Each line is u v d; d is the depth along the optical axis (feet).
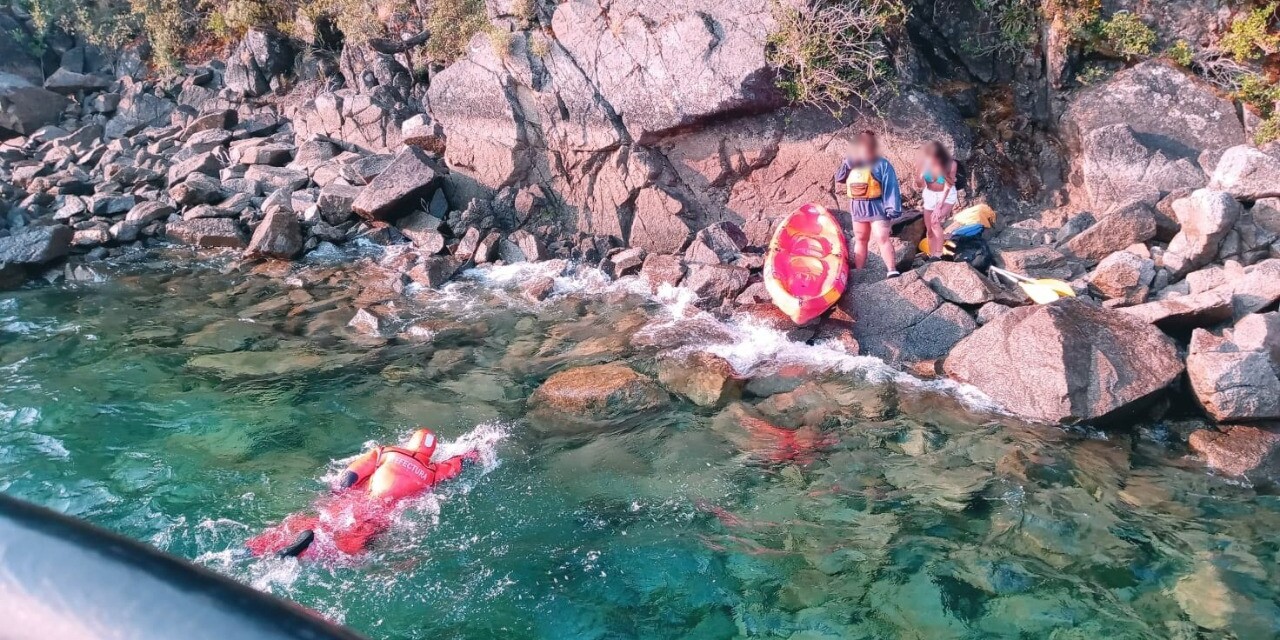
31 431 22.77
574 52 37.17
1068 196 33.73
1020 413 23.85
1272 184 28.50
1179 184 31.30
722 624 16.52
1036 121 35.22
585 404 24.21
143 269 35.96
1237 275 26.43
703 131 35.76
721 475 21.35
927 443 22.62
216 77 52.65
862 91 34.37
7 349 27.99
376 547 18.33
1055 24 34.40
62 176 44.06
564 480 21.08
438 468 20.66
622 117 36.24
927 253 30.66
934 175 29.09
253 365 27.04
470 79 39.14
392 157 41.27
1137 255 27.68
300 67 49.83
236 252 37.86
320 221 38.58
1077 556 18.17
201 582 2.84
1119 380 23.06
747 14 34.50
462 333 29.58
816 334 28.40
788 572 17.90
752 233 34.24
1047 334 24.06
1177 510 19.63
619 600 17.10
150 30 54.13
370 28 45.80
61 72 53.52
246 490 20.39
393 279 33.99
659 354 27.43
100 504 19.69
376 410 24.34
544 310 31.53
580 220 37.76
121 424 23.26
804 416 24.09
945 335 27.35
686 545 18.70
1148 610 16.61
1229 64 33.27
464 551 18.37
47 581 2.79
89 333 29.37
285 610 2.77
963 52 36.19
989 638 16.02
